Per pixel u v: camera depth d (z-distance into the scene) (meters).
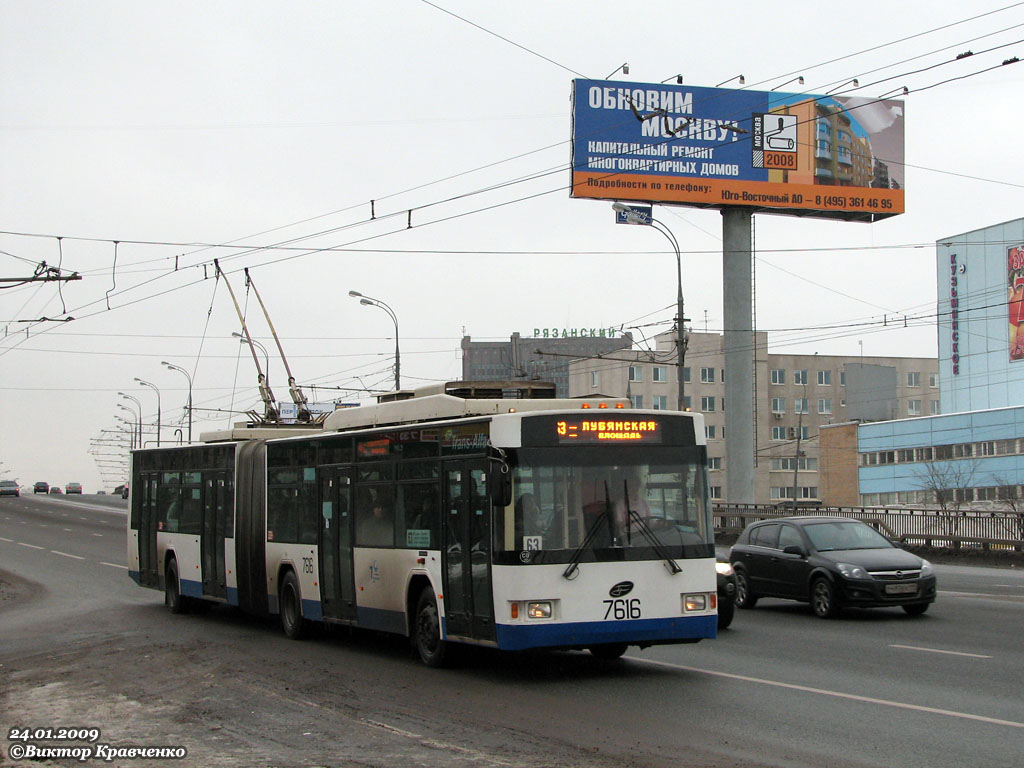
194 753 8.73
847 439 70.12
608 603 11.68
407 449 13.86
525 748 8.55
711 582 12.16
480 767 7.89
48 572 33.31
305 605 16.47
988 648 14.00
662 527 12.08
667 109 47.69
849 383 92.25
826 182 49.31
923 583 17.78
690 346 89.69
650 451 12.23
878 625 16.92
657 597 11.88
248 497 18.70
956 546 34.97
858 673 12.11
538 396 14.66
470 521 12.30
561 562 11.59
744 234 48.97
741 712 9.92
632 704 10.46
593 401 13.00
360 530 14.95
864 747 8.35
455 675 12.61
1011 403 64.81
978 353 67.56
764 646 14.70
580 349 134.12
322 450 16.23
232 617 20.84
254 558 18.28
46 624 20.02
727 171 48.25
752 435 48.72
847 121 49.88
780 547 19.42
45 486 130.38
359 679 12.53
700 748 8.45
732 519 46.72
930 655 13.43
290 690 11.86
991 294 66.69
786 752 8.24
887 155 50.34
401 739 9.04
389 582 14.12
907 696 10.56
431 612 13.19
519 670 12.86
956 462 59.91
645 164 47.31
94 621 20.31
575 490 11.84
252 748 8.86
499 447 11.78
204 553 20.19
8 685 12.78
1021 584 24.64
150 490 23.08
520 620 11.42
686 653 14.14
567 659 13.72
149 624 19.64
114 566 35.59
